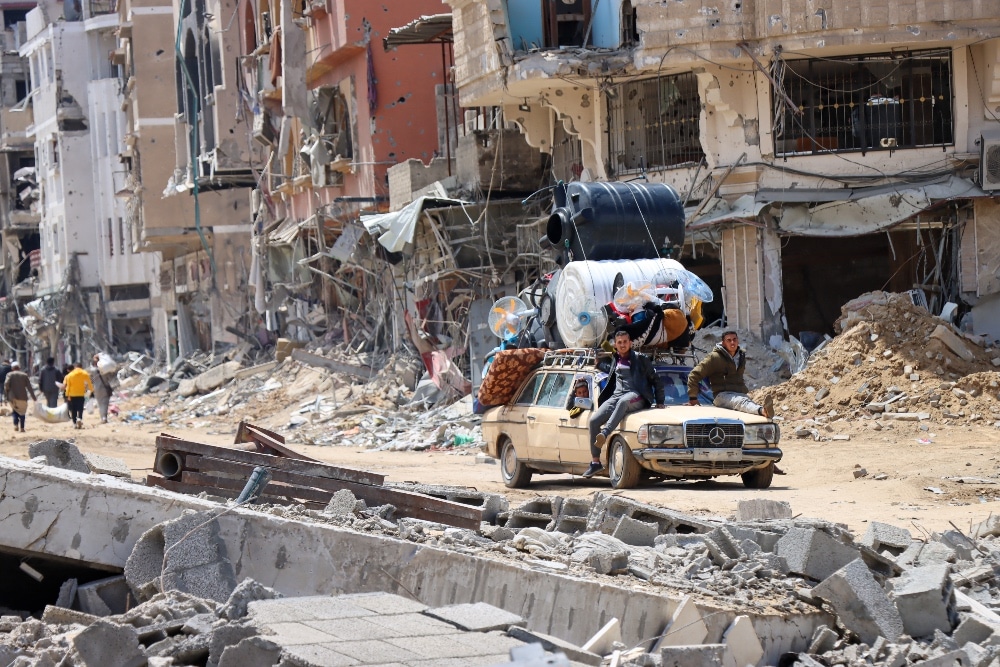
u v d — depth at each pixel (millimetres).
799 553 11062
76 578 10555
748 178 33219
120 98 90188
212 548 9859
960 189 32188
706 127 33562
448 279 41531
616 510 13508
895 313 29969
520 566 9898
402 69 49219
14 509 10164
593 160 36281
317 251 55750
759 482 20047
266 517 10070
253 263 62344
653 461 19438
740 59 32375
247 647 7559
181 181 68438
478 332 40281
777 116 32594
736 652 9453
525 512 14758
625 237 25562
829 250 37812
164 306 82250
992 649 9461
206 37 65562
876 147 32719
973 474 20812
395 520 12555
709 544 11578
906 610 10109
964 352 28984
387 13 49094
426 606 8844
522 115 38969
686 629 9406
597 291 22547
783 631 9938
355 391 43781
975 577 11320
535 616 9742
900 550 12367
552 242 26500
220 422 45156
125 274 88938
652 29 32688
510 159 41344
